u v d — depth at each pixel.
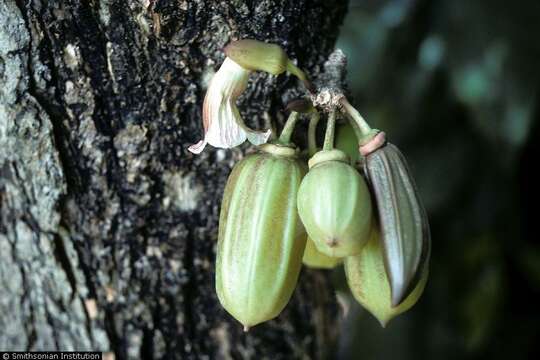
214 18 0.71
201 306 0.79
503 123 0.96
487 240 1.10
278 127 0.74
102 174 0.74
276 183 0.69
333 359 0.85
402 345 1.12
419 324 1.13
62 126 0.73
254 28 0.71
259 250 0.69
